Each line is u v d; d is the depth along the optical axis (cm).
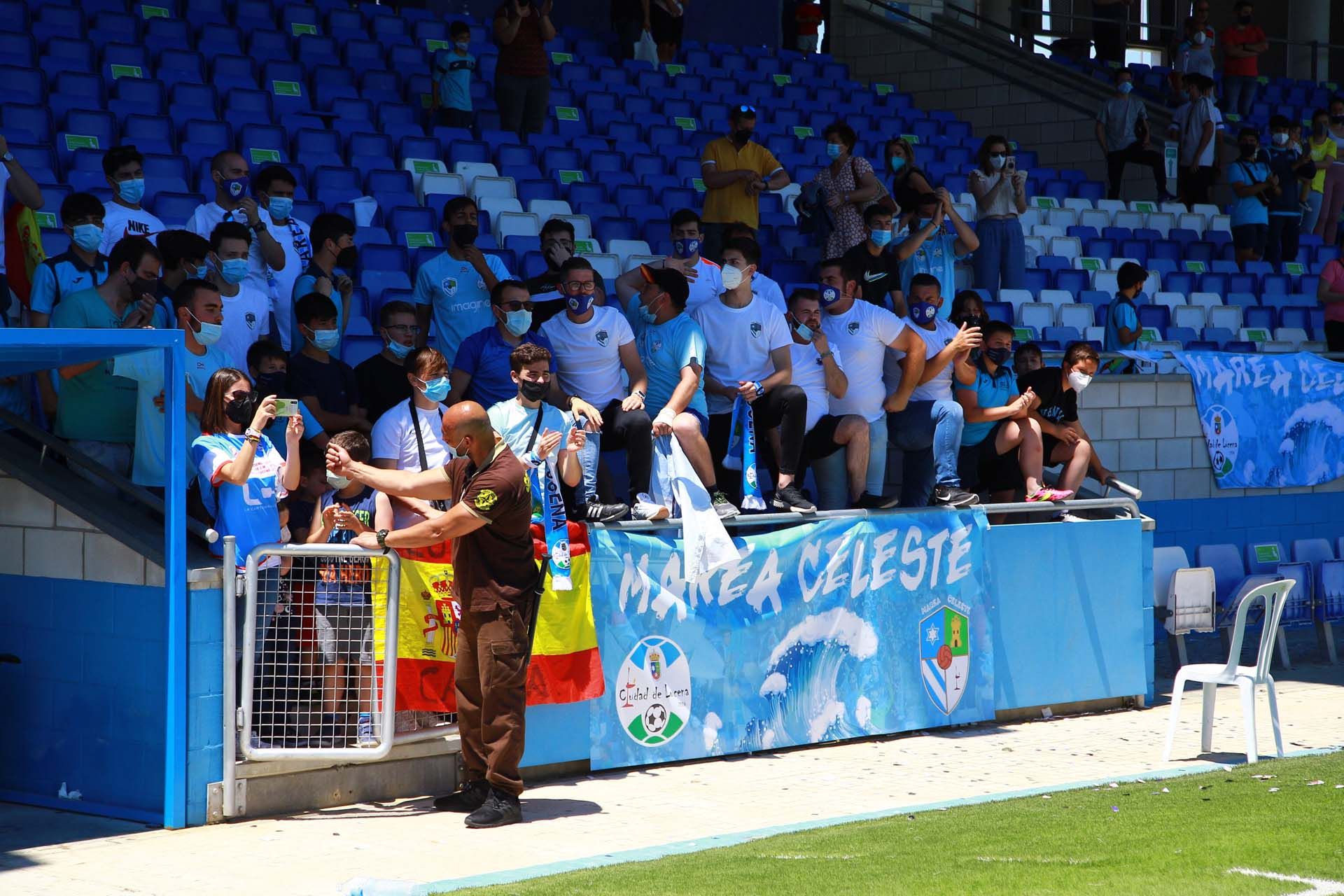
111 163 888
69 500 709
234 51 1496
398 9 1736
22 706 735
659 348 858
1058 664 990
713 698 841
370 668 704
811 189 1312
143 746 690
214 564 683
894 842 596
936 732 931
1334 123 2012
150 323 755
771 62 2055
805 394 871
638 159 1536
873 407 940
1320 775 734
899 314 1161
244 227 809
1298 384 1313
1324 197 1972
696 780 784
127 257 746
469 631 691
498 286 805
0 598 739
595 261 1249
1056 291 1512
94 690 707
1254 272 1770
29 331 616
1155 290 1652
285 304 905
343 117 1429
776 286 988
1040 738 910
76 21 1410
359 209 1208
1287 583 819
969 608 940
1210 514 1275
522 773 778
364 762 714
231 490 689
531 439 752
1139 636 1027
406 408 752
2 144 826
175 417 660
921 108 2222
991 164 1456
